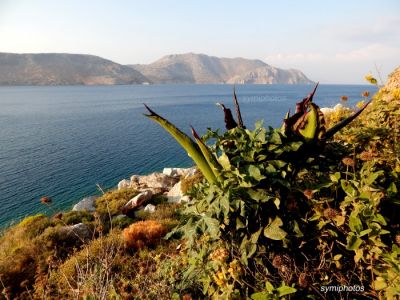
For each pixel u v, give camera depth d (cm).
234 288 218
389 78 432
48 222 1227
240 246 214
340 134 287
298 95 19912
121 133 6769
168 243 580
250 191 202
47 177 3578
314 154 231
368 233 177
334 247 208
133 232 621
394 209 195
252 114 9088
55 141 5794
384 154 238
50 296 441
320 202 201
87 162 4281
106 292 282
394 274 165
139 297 309
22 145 5394
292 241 213
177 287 283
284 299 181
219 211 199
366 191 188
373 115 295
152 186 1912
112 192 1748
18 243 1041
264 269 214
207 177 232
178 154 4756
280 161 213
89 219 1260
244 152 220
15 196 2970
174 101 15400
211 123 7888
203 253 253
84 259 505
